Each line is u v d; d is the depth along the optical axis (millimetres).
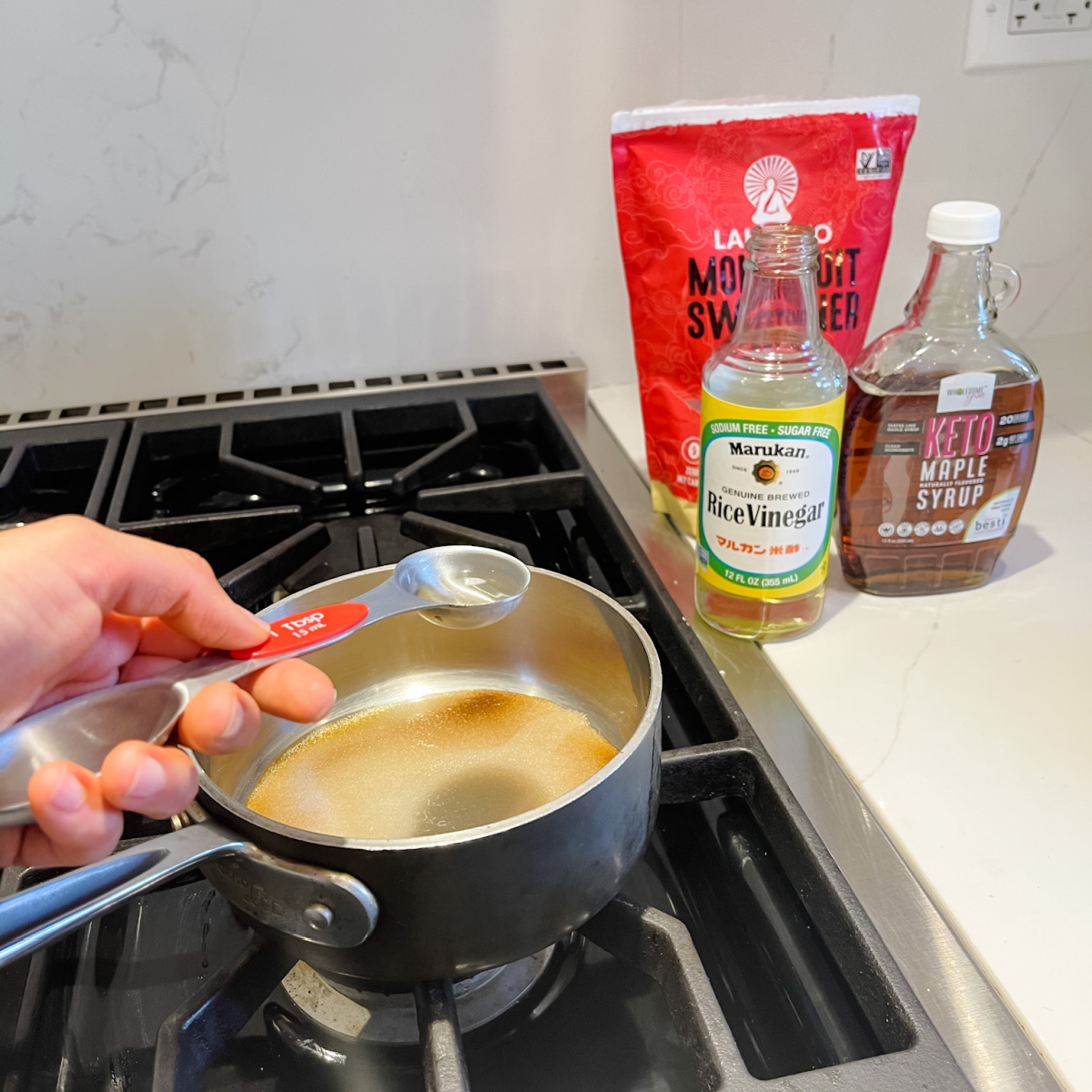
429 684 526
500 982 406
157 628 437
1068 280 888
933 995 388
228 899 363
